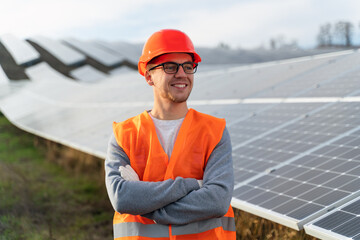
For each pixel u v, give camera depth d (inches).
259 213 181.9
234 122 341.7
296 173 206.1
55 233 307.4
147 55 109.1
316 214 159.3
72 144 461.1
